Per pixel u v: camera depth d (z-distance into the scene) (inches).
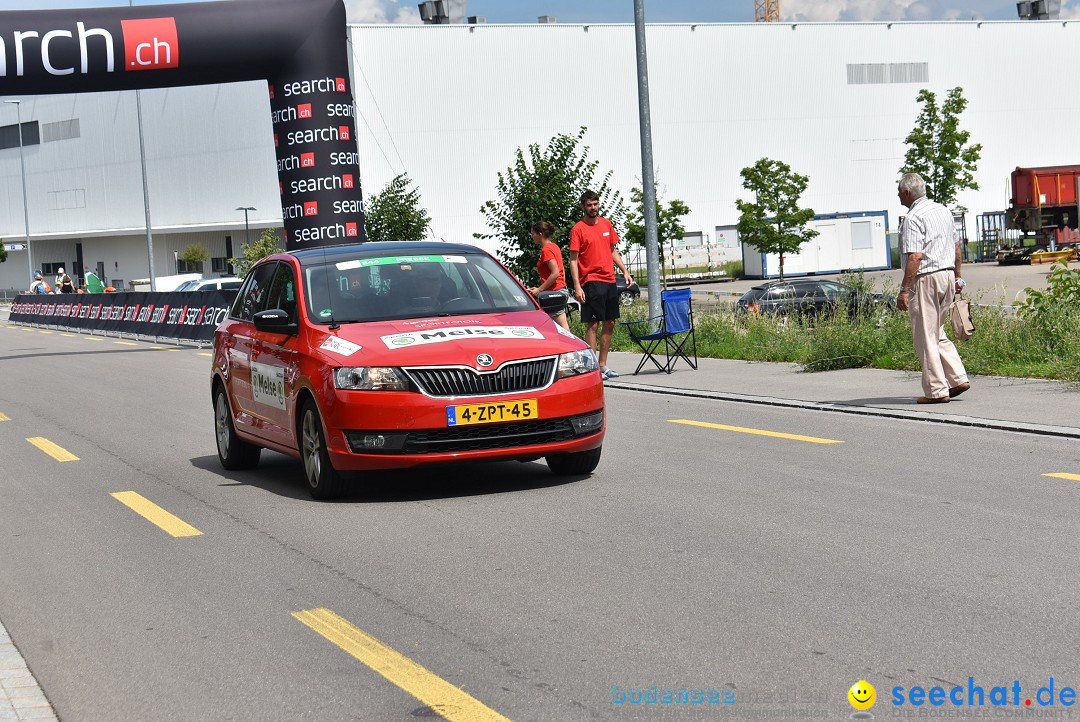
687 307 949.8
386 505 457.1
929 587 306.3
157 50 1397.6
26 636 308.8
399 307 506.0
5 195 5226.4
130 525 446.9
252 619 311.1
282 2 1456.7
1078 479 440.5
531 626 290.5
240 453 570.3
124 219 4825.3
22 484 558.6
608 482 481.7
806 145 4483.3
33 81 1364.4
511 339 470.6
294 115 1467.8
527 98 4220.0
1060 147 4761.3
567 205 1375.5
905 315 894.4
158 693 258.4
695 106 4365.2
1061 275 827.4
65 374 1240.8
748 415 674.2
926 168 3400.6
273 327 501.7
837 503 418.3
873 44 4525.1
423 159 4148.6
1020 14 4985.2
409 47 4119.1
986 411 606.2
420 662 268.2
